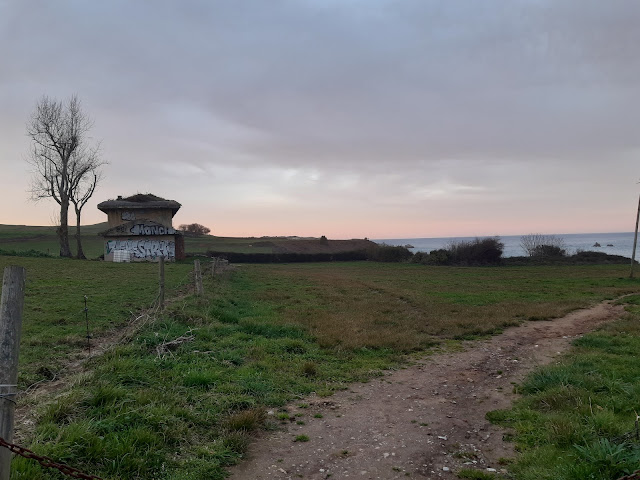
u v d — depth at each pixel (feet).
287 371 29.01
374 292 81.15
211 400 21.95
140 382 22.99
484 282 107.86
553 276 127.65
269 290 79.46
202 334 34.96
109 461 15.06
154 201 171.73
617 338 39.55
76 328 37.55
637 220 114.11
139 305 50.78
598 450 15.84
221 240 312.50
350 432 20.36
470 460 17.72
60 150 156.66
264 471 16.57
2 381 11.21
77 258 155.74
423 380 29.17
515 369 31.89
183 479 15.11
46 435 15.90
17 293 11.53
